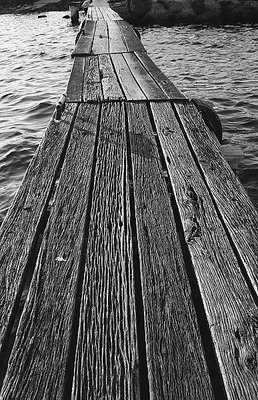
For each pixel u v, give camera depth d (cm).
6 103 870
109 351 180
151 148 372
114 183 315
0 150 631
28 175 326
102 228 263
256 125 704
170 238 251
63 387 164
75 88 548
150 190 304
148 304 204
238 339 181
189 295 208
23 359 176
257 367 168
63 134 398
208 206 282
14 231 260
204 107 469
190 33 1762
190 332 188
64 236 254
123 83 572
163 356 177
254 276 216
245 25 1900
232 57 1247
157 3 2048
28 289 221
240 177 527
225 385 162
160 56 1325
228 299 204
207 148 367
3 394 162
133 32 1141
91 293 212
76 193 300
